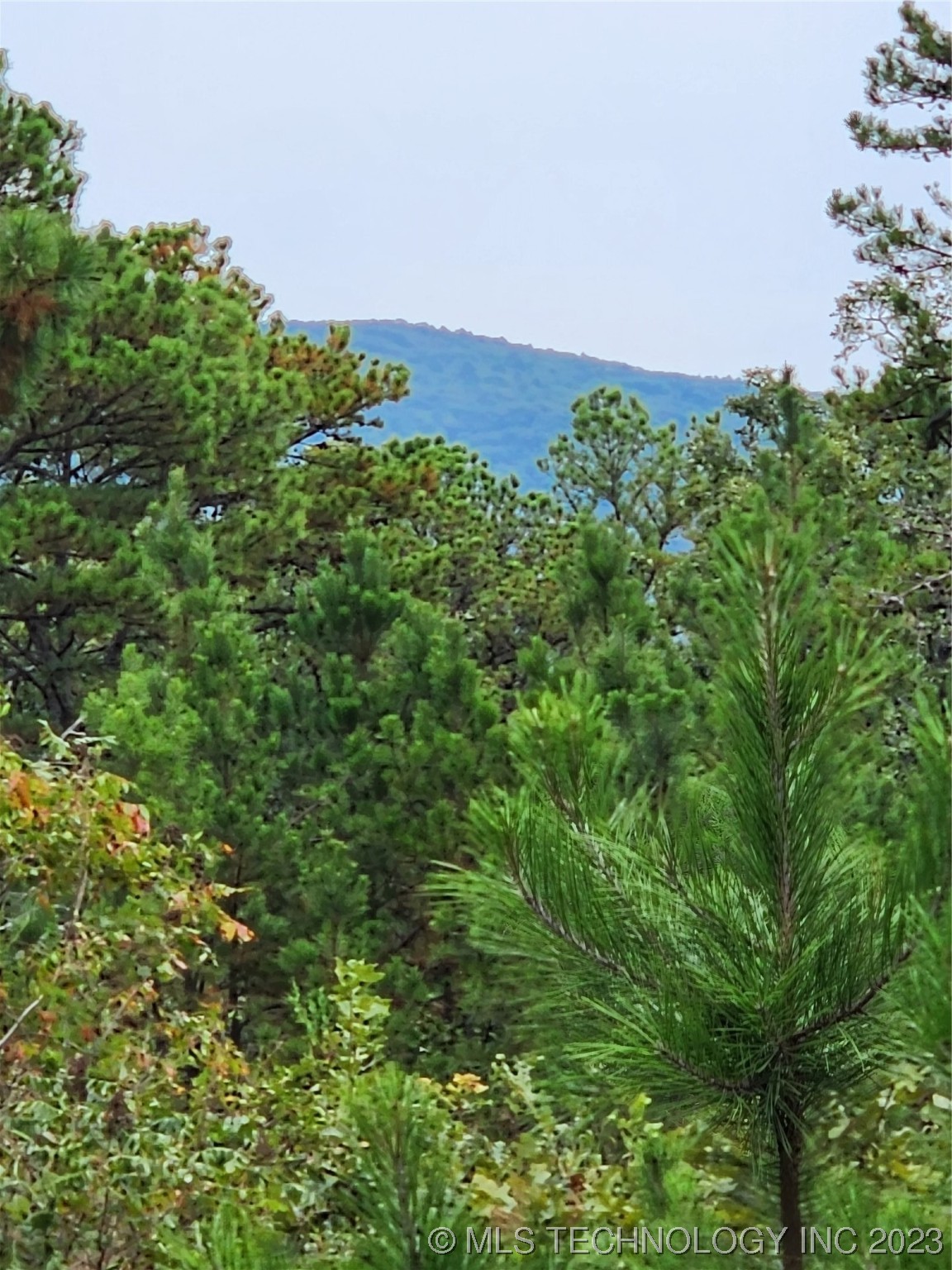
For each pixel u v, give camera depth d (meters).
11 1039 6.04
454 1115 5.74
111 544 18.28
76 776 6.51
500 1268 2.00
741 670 2.18
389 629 13.61
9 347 10.70
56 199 20.02
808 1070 2.19
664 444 36.03
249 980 10.59
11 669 20.98
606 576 13.38
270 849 10.65
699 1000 2.18
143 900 6.52
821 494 20.88
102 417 20.33
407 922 10.93
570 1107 2.56
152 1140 5.64
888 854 2.13
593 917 2.27
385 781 11.22
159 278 21.91
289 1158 5.74
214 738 11.43
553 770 2.46
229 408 21.66
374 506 26.20
